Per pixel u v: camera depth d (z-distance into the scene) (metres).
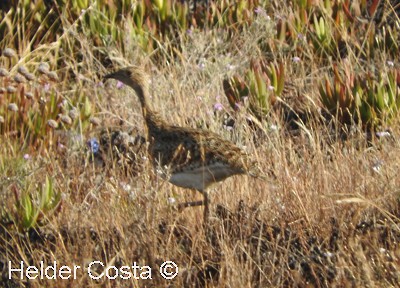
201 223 15.80
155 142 16.72
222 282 13.70
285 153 18.33
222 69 23.02
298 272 13.79
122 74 17.88
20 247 15.69
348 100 20.52
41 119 20.42
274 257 14.05
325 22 24.91
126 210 15.73
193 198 17.19
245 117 19.70
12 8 24.98
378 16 25.67
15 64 23.30
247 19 25.41
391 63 22.02
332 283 13.66
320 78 22.23
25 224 16.41
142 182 16.64
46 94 21.47
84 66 23.77
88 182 17.44
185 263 14.64
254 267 14.25
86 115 20.95
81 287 14.24
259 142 19.09
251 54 24.03
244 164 15.96
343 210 15.61
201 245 14.96
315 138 19.44
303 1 25.62
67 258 14.53
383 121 19.98
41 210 16.28
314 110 20.53
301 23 24.95
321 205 15.65
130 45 24.17
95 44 24.73
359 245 14.10
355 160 17.47
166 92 21.50
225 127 19.39
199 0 26.55
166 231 15.10
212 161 15.93
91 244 15.10
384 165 16.89
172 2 25.69
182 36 24.53
